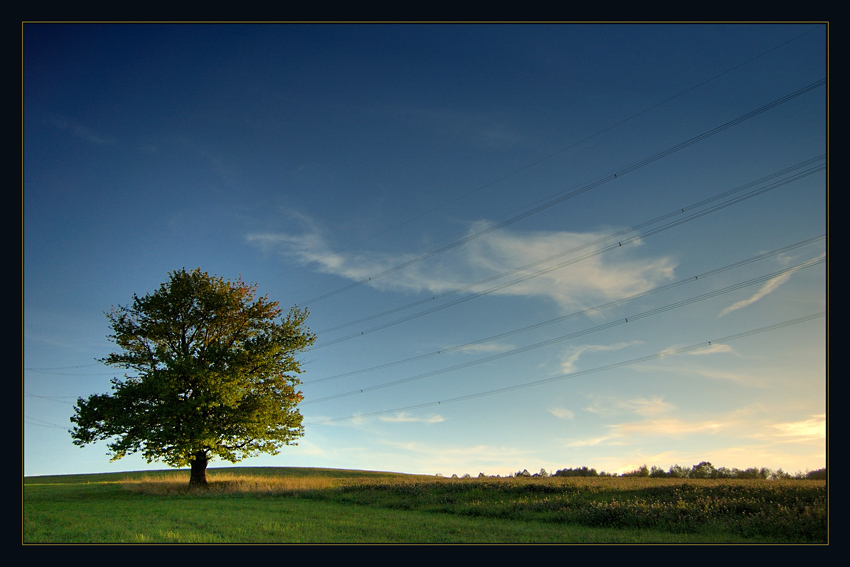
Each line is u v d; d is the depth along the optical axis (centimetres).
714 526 2564
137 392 4338
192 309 4703
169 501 3697
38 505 3422
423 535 2373
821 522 2384
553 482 4219
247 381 4653
